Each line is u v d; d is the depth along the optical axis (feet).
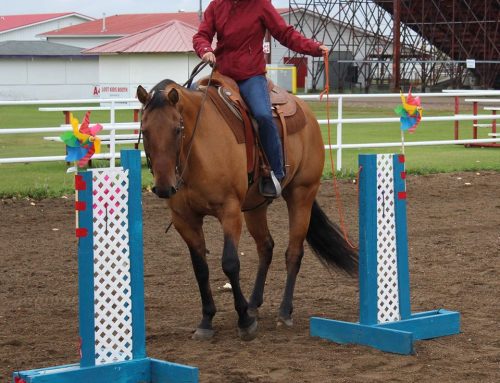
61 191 54.49
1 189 54.13
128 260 22.43
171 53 177.68
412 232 44.50
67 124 60.39
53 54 224.94
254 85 27.86
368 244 26.08
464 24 196.24
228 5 28.04
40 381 20.97
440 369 23.52
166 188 23.58
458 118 71.46
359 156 26.16
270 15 28.30
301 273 36.06
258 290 29.32
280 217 48.42
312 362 24.21
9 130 54.85
